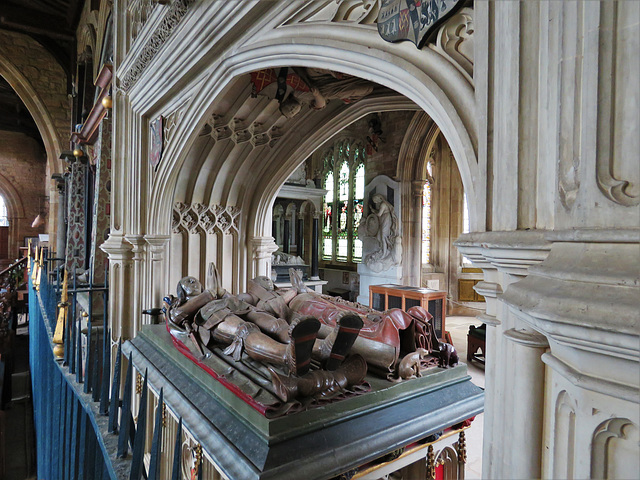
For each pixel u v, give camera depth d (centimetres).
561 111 75
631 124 63
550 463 80
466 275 1080
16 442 543
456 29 120
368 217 1030
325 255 1309
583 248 67
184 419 193
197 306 255
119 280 427
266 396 165
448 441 213
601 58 65
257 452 148
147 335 300
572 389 70
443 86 121
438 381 206
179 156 340
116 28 433
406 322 206
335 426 165
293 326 157
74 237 780
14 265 1034
